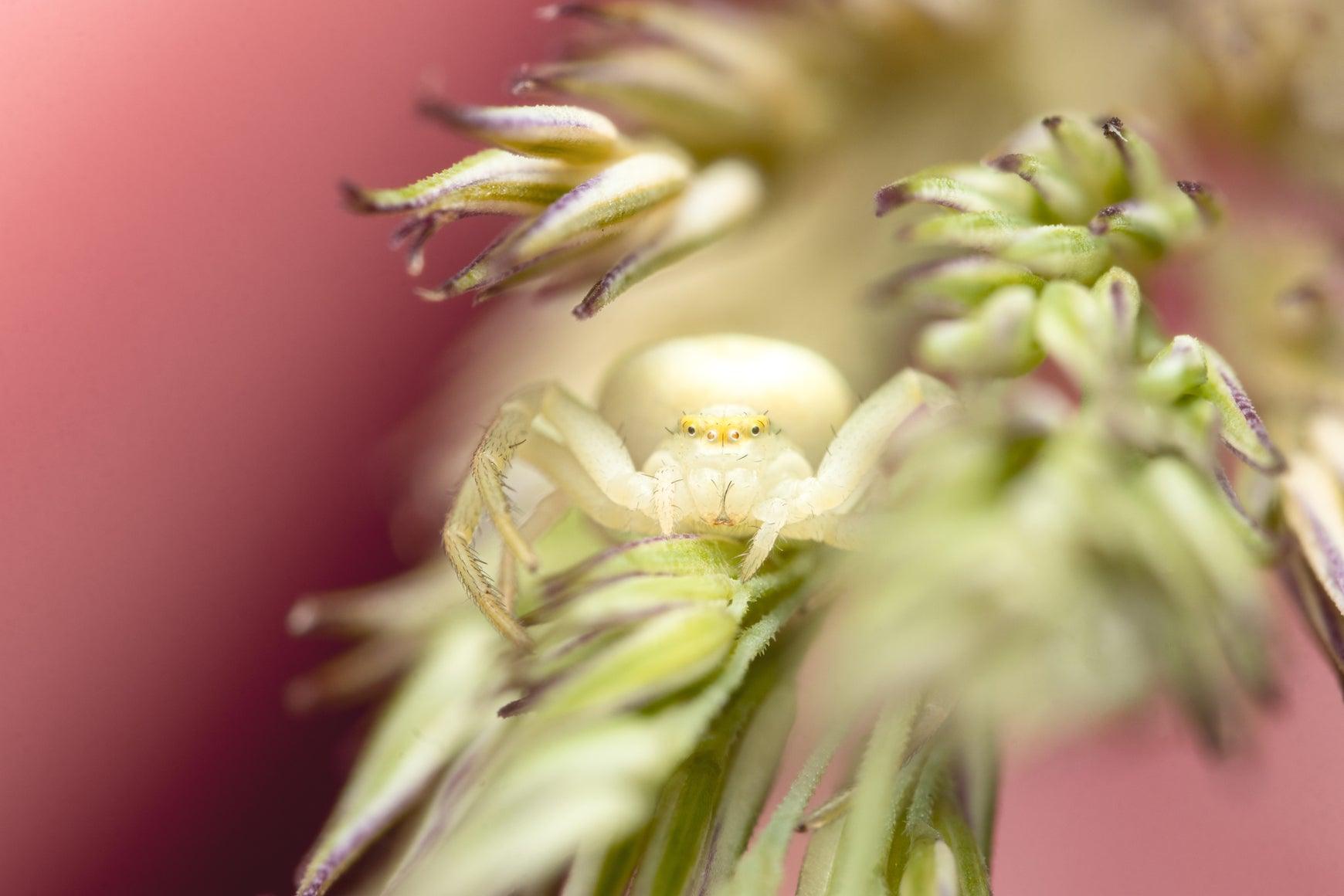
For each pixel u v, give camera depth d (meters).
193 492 0.09
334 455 0.09
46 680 0.09
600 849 0.07
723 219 0.08
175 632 0.09
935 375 0.08
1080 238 0.07
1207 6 0.08
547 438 0.08
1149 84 0.08
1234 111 0.08
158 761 0.09
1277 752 0.08
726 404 0.08
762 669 0.07
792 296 0.08
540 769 0.07
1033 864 0.08
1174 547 0.07
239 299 0.09
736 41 0.08
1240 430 0.07
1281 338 0.08
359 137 0.09
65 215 0.09
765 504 0.07
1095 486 0.07
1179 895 0.08
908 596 0.07
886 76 0.08
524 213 0.07
